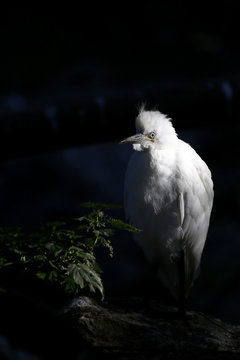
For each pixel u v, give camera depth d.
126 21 25.70
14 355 5.19
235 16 26.19
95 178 17.09
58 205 15.93
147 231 7.88
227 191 17.38
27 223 15.28
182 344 6.21
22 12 25.67
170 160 7.46
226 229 15.54
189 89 11.36
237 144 19.92
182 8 26.70
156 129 7.38
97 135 10.95
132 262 13.70
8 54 22.22
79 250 5.89
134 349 5.88
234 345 6.48
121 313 6.71
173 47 23.89
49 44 23.20
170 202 7.58
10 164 17.20
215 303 12.77
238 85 11.58
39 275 5.95
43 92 19.45
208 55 23.44
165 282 8.57
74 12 25.91
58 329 5.89
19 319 5.90
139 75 21.27
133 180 7.72
